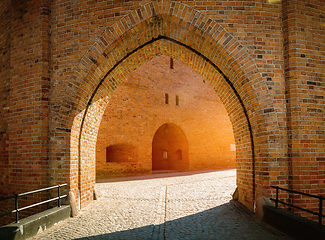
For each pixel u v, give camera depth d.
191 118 20.67
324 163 5.26
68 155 5.85
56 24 6.06
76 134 6.19
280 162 5.27
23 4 6.30
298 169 5.16
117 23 5.73
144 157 17.28
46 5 6.07
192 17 5.48
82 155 6.54
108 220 5.44
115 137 15.89
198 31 5.53
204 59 6.53
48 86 5.97
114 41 5.84
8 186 6.32
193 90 21.12
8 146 6.45
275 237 4.30
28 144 5.98
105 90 7.25
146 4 5.61
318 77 5.40
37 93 5.94
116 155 16.67
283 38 5.50
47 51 6.00
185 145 20.44
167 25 5.98
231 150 23.30
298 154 5.18
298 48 5.36
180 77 20.30
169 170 20.12
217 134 22.39
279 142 5.29
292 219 4.24
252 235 4.42
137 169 16.83
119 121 16.17
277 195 4.98
